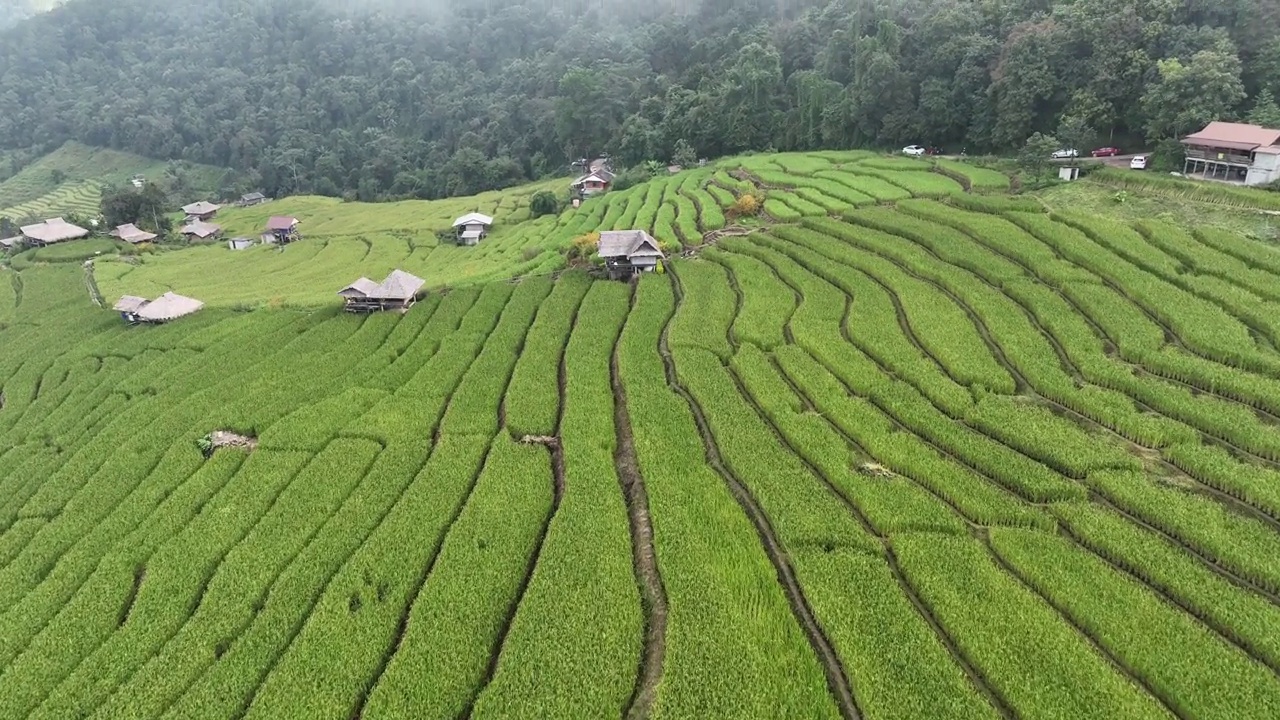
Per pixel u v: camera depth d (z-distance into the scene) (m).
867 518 33.75
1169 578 28.44
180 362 63.97
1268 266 51.56
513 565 32.81
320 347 63.41
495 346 57.91
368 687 27.94
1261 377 39.94
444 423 46.34
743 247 71.19
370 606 31.39
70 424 55.84
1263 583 28.28
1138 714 22.86
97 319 79.62
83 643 32.62
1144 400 40.06
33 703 30.08
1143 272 53.12
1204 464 34.09
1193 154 68.06
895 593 28.67
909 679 24.81
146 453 47.94
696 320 56.59
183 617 33.16
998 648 25.75
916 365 46.03
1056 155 81.12
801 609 29.11
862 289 58.22
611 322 59.53
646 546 33.62
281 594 32.91
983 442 37.78
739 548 31.88
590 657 27.06
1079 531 31.48
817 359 49.03
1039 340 47.06
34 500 45.28
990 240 62.09
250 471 43.47
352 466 42.91
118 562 37.34
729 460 38.62
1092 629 26.69
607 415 44.84
